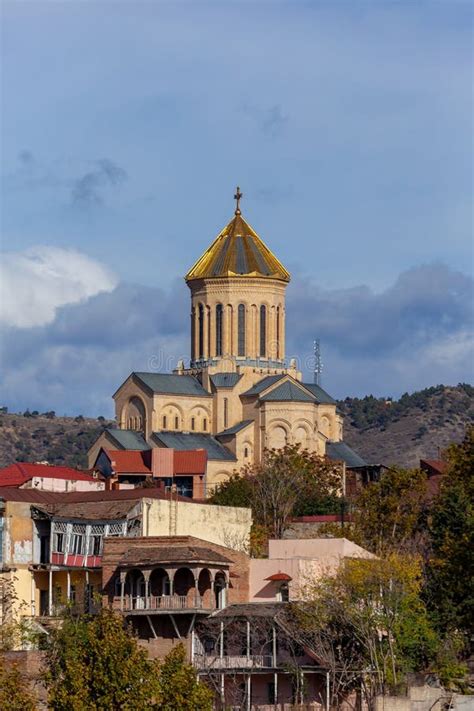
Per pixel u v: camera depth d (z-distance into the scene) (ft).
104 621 417.49
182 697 404.16
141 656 408.67
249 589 535.60
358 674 489.67
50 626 513.04
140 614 506.89
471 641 530.68
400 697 465.47
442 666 496.64
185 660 450.30
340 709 485.56
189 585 515.09
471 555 529.45
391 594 501.97
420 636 501.15
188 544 522.88
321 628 492.54
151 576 515.50
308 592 510.58
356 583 504.02
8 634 501.15
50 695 408.87
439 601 525.75
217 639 500.74
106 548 528.63
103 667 406.21
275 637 492.95
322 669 486.38
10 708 406.00
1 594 544.21
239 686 490.49
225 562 520.83
